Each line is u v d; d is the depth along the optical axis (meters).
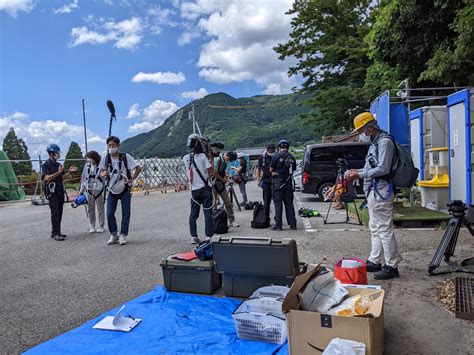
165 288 4.68
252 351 3.21
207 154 7.18
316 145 13.56
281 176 8.20
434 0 8.81
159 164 24.02
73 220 11.41
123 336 3.56
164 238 8.03
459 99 8.03
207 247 4.63
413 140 10.84
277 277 4.05
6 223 11.59
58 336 3.61
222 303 4.19
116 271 5.76
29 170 25.98
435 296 4.22
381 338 2.96
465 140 7.84
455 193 8.33
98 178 8.95
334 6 20.22
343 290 3.23
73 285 5.20
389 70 14.59
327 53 20.09
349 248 6.44
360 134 5.02
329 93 18.28
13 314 4.29
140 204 15.67
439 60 9.56
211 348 3.29
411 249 6.19
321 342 2.80
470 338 3.32
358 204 9.48
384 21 10.97
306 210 10.12
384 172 4.69
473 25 7.89
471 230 5.06
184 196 19.09
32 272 5.93
